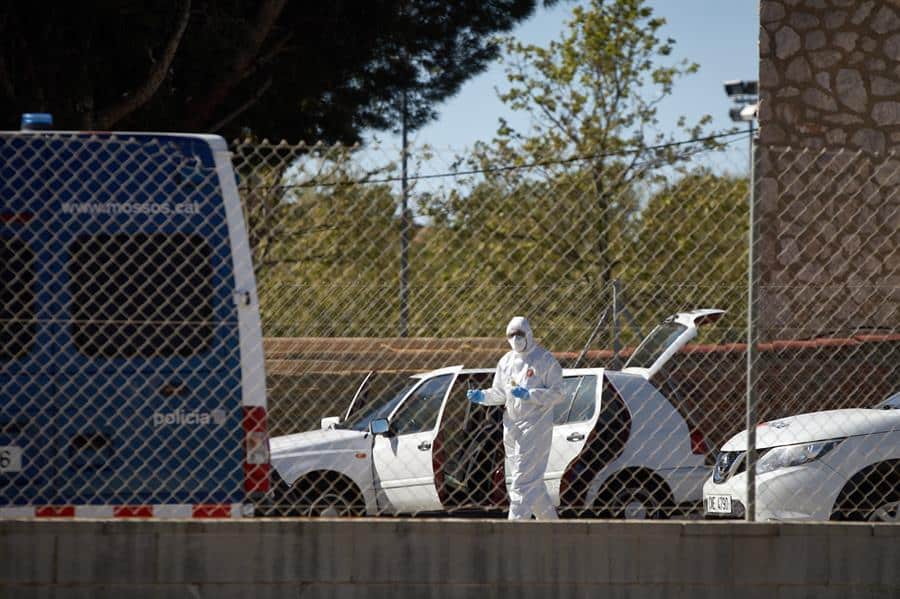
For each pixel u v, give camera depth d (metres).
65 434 26.34
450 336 39.31
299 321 39.88
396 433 38.59
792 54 48.62
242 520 23.94
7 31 59.94
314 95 71.44
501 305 39.59
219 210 26.95
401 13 67.38
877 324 44.53
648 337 40.34
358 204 28.17
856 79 48.28
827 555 24.20
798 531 24.19
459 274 37.12
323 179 27.36
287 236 28.39
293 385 41.06
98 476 26.33
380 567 23.94
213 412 26.56
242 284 26.86
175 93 68.75
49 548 23.69
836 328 44.62
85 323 26.36
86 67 61.97
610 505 37.28
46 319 26.47
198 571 23.81
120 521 23.81
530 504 32.44
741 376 40.59
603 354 43.66
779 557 24.17
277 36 70.94
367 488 38.19
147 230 26.78
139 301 26.67
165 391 26.52
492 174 29.19
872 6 48.09
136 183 26.88
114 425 26.42
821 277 46.34
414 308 39.00
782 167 47.56
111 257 26.69
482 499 37.72
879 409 35.03
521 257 38.88
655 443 37.44
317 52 69.38
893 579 24.19
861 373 40.19
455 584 23.95
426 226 29.20
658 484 37.41
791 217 47.19
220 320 26.73
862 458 32.22
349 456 38.12
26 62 61.69
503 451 37.75
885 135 48.00
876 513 31.97
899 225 46.69
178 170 26.94
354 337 39.97
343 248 28.94
